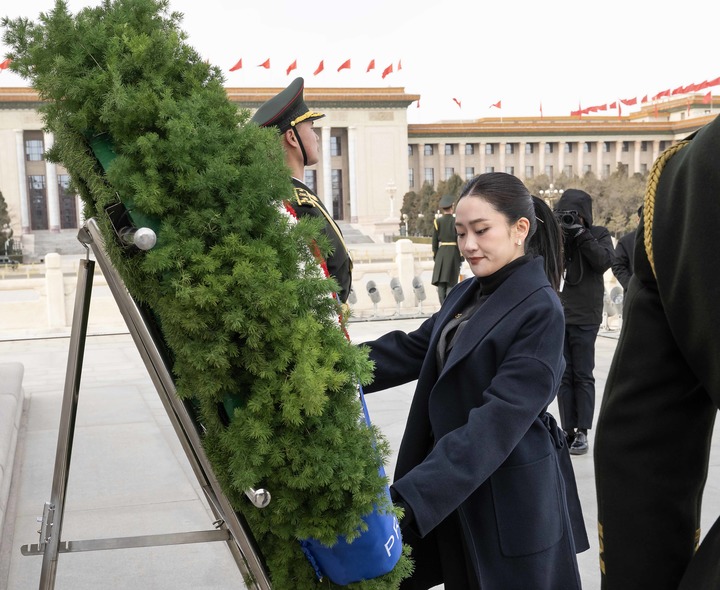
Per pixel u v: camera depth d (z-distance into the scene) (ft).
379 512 4.21
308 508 4.11
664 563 3.36
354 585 4.36
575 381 14.87
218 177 3.81
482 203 5.91
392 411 18.13
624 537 3.41
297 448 3.91
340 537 4.21
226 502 4.16
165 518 11.10
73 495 12.10
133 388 21.07
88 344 33.60
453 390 5.88
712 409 3.40
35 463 13.75
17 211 204.64
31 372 25.62
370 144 221.25
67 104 3.83
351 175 220.43
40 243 202.80
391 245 179.01
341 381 3.95
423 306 46.21
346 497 4.10
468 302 6.48
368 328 37.65
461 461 5.10
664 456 3.34
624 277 18.22
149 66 3.86
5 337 36.09
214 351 3.75
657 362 3.28
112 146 3.94
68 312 40.29
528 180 199.72
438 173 252.21
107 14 4.04
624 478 3.39
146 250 3.79
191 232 3.88
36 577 9.07
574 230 14.46
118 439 15.39
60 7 3.89
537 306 5.74
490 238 5.92
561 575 5.95
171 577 9.21
